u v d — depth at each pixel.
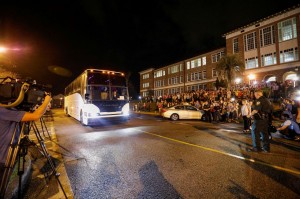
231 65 22.16
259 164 4.65
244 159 5.03
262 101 5.66
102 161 4.95
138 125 12.05
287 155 5.37
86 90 10.56
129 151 5.87
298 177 3.88
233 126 11.44
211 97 18.67
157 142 7.06
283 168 4.38
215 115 14.26
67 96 19.56
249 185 3.54
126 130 9.98
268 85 21.61
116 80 11.54
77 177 3.96
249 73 27.95
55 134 8.89
